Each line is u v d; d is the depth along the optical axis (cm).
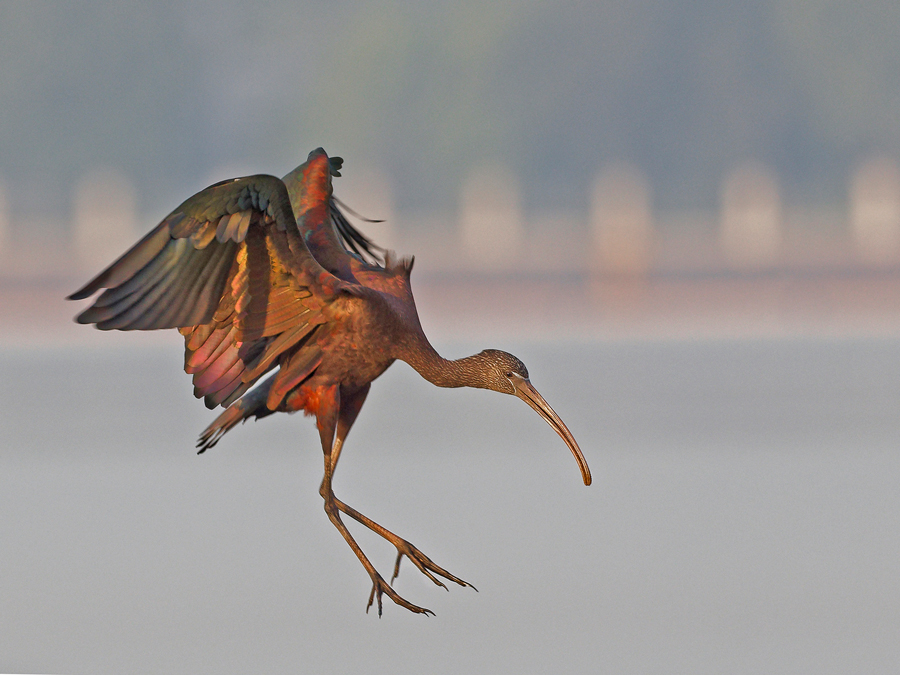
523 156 8650
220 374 827
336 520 833
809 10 8538
